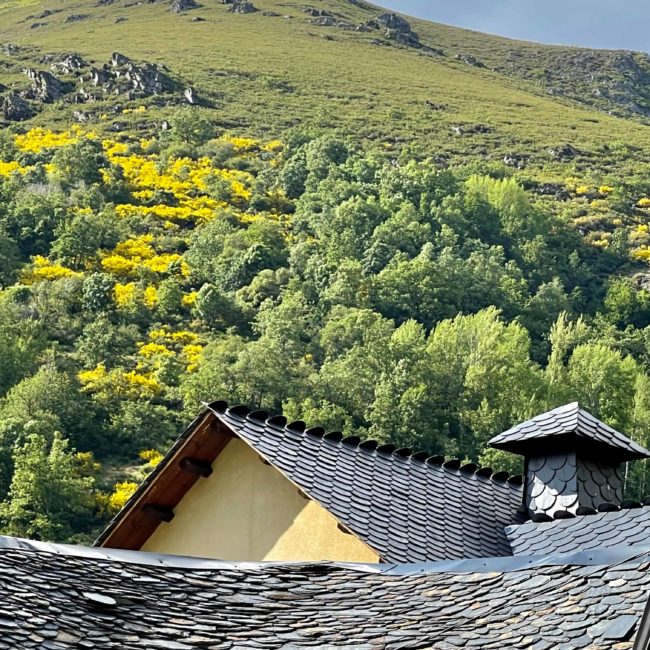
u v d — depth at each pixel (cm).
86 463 10769
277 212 19962
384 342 13125
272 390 12644
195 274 16912
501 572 1150
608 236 19925
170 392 12612
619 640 932
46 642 950
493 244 19300
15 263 16288
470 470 2002
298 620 1105
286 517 1756
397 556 1596
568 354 15500
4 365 12825
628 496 9944
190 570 1225
